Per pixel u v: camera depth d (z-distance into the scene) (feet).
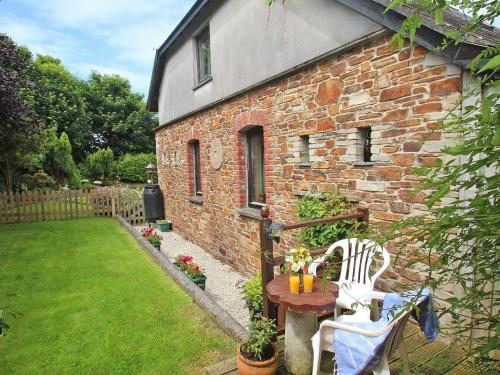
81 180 57.52
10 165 37.68
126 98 83.46
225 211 21.91
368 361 6.08
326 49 13.03
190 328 11.88
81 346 10.72
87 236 26.91
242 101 18.86
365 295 8.97
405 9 9.43
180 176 29.81
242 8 18.28
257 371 8.16
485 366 3.57
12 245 23.72
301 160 14.88
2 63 30.48
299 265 8.54
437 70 9.28
